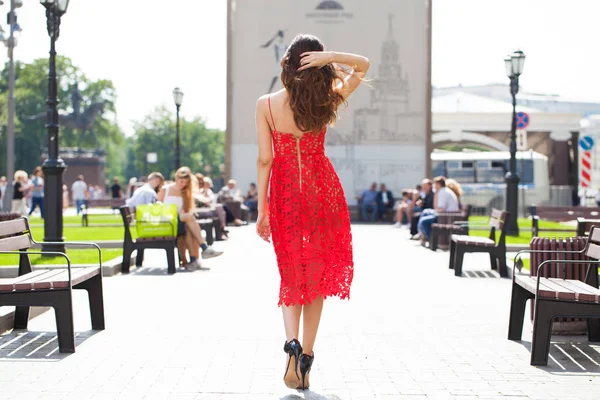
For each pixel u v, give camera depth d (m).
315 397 4.74
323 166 4.88
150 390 4.87
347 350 6.12
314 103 4.71
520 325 6.55
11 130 24.94
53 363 5.57
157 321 7.32
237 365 5.56
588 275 6.78
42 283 5.83
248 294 9.20
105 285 10.02
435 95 58.09
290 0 28.94
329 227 4.87
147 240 11.51
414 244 17.86
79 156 78.69
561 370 5.49
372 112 29.45
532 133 52.78
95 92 83.50
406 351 6.09
